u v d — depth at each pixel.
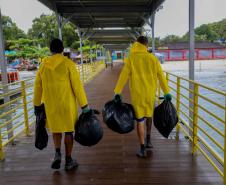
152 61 3.73
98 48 39.38
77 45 49.50
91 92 11.68
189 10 4.59
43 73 3.32
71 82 3.35
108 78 18.45
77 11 10.69
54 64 3.28
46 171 3.62
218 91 3.03
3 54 4.67
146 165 3.69
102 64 32.06
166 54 57.25
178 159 3.85
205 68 35.97
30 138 5.13
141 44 3.81
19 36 55.16
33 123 6.23
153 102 3.83
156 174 3.43
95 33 17.50
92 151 4.27
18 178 3.46
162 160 3.84
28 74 32.50
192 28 4.61
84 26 16.20
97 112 3.71
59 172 3.57
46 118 3.54
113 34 17.69
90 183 3.26
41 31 55.94
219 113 11.07
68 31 49.53
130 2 10.30
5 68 4.71
